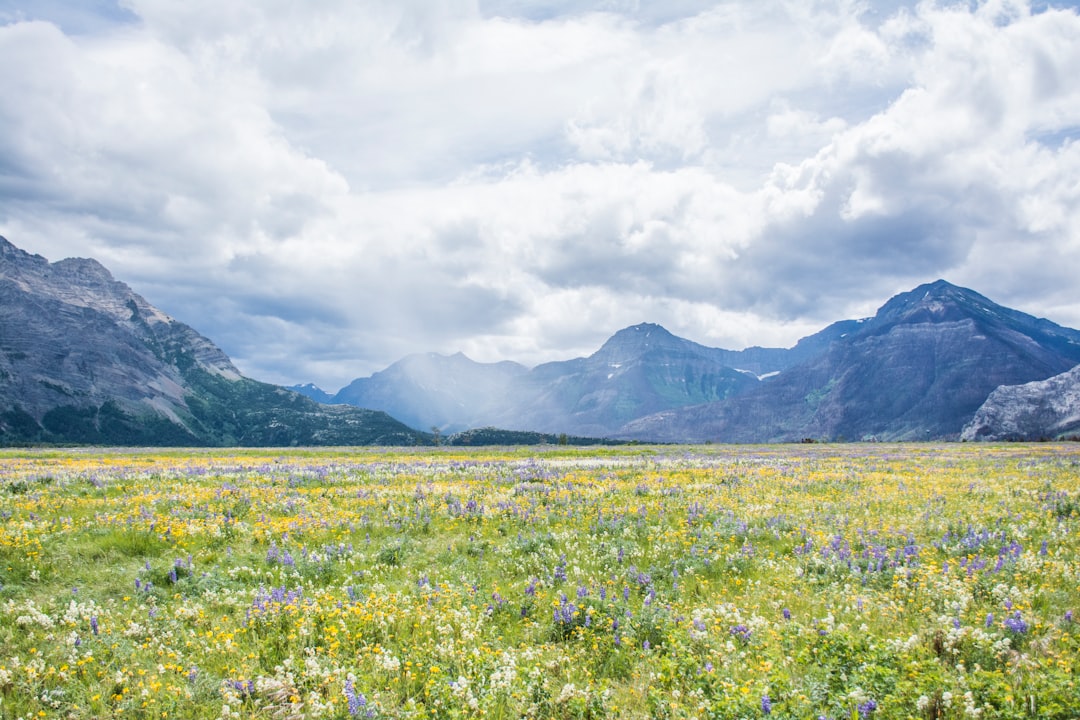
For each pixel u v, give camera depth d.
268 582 13.43
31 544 14.62
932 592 11.24
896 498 22.81
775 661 8.66
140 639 9.92
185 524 17.39
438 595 11.99
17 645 9.44
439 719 7.48
